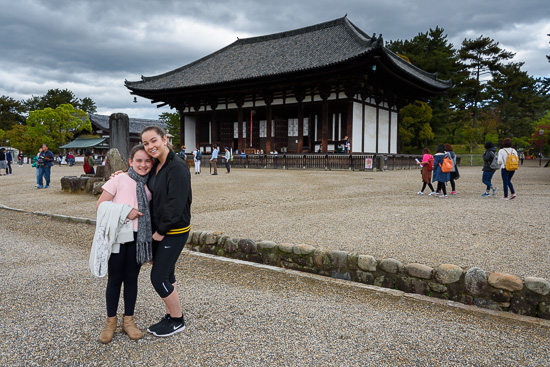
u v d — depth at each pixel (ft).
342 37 101.24
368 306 11.98
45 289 13.35
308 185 47.16
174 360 8.59
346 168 82.69
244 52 123.54
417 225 21.04
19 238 21.88
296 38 116.16
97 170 43.04
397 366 8.36
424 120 142.72
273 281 14.47
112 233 8.86
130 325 9.73
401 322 10.74
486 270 13.50
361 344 9.39
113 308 9.46
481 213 23.97
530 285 11.21
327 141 91.56
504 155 30.58
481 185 46.70
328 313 11.35
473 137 168.45
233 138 119.75
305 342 9.48
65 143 184.65
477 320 10.93
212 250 18.57
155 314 11.22
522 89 206.90
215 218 25.68
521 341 9.62
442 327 10.43
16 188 48.55
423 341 9.57
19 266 16.25
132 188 9.24
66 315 11.10
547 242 16.81
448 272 12.54
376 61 76.48
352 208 28.22
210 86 101.60
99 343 9.38
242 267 16.24
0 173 79.97
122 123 43.93
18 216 29.43
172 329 9.77
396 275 13.65
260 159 95.91
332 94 91.09
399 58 119.44
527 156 190.19
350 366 8.35
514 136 194.80
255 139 115.75
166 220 8.91
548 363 8.52
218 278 14.79
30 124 169.58
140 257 9.17
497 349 9.18
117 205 8.95
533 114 221.87
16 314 11.18
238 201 33.94
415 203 29.81
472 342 9.53
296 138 108.27
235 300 12.39
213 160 64.95
